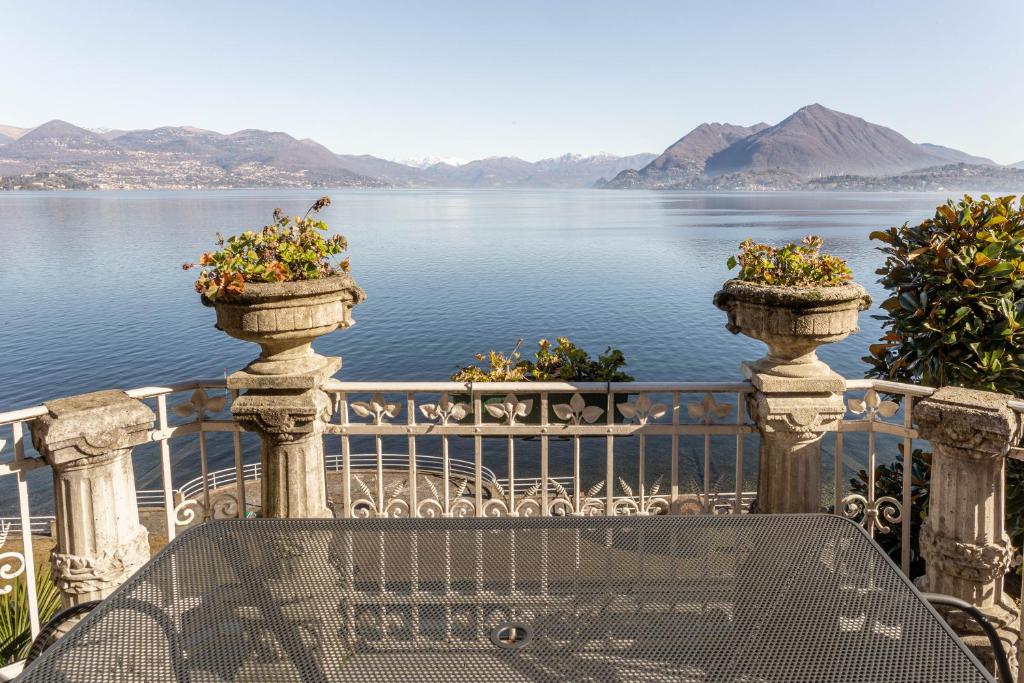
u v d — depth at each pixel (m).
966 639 3.19
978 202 5.41
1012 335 4.95
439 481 19.64
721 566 2.11
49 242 142.88
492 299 73.50
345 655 1.74
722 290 3.82
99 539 3.24
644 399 3.89
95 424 3.15
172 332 62.16
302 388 3.59
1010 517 5.37
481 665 1.69
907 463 3.68
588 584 2.02
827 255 3.73
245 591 2.00
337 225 193.50
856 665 1.65
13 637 4.48
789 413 3.65
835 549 2.20
